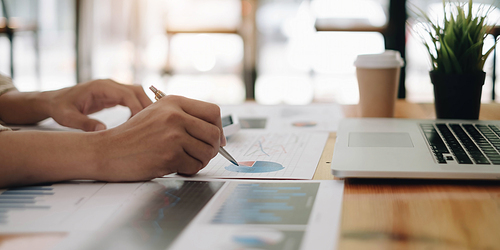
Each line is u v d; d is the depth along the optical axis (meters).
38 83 3.71
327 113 0.95
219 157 0.61
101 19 3.62
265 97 3.59
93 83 0.79
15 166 0.47
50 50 3.71
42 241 0.33
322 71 3.50
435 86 0.75
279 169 0.54
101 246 0.32
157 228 0.36
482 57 0.73
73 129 0.78
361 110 0.85
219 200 0.42
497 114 0.83
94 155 0.49
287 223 0.36
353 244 0.32
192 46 3.64
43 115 0.80
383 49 3.28
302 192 0.44
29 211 0.40
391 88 0.82
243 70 3.59
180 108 0.52
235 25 3.52
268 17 3.49
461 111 0.73
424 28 0.77
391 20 3.21
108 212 0.40
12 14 3.58
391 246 0.31
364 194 0.44
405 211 0.39
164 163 0.49
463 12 0.73
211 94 3.65
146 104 0.81
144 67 3.69
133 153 0.49
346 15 3.32
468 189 0.45
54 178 0.49
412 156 0.50
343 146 0.55
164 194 0.45
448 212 0.38
